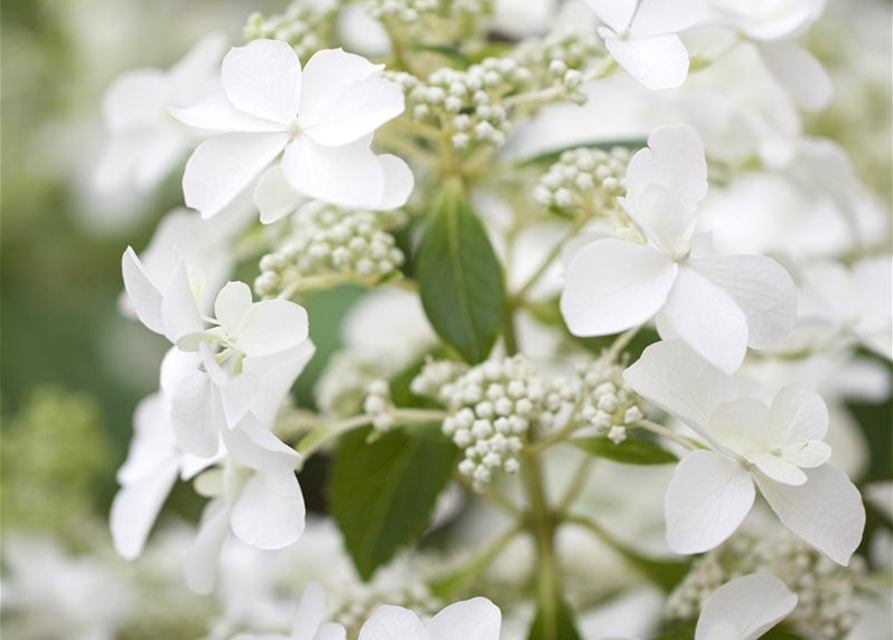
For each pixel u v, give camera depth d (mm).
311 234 403
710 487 352
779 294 352
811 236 550
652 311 351
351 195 357
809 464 354
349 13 465
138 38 945
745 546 411
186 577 385
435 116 396
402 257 402
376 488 425
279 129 365
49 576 531
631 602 512
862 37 691
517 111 417
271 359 368
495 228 475
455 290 404
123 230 845
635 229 363
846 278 421
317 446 396
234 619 484
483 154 415
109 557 554
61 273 853
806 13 403
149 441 419
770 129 455
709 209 562
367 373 457
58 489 562
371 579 427
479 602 356
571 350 474
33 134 898
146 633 538
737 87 476
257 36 418
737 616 360
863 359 536
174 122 454
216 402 359
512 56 419
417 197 446
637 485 563
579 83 388
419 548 605
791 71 414
